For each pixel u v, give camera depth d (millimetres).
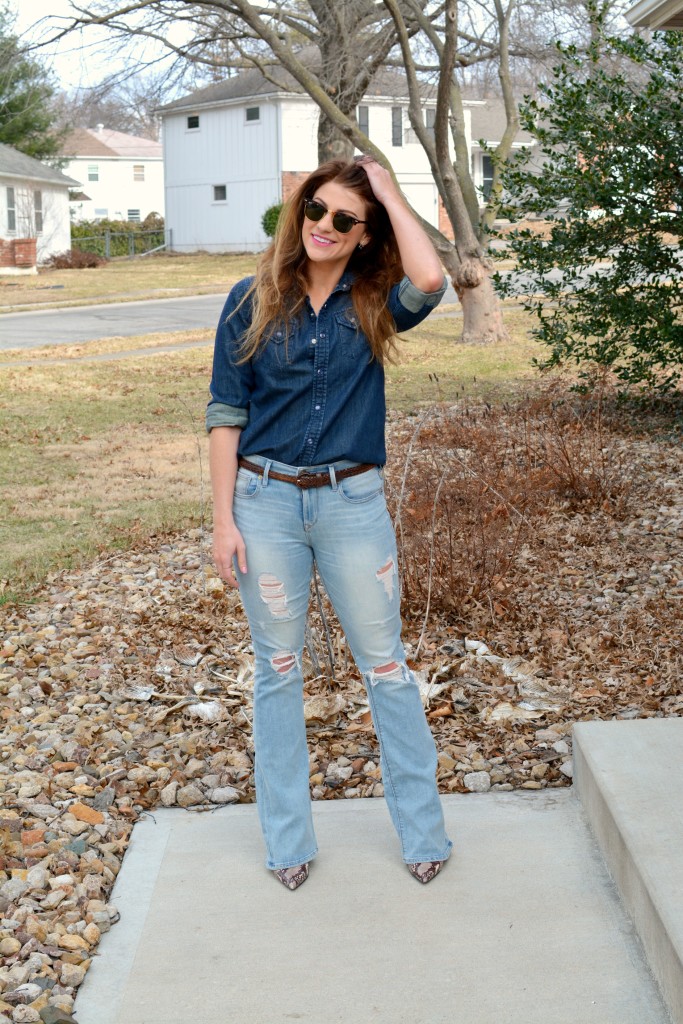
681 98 8320
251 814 3371
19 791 3498
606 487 6719
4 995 2484
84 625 5070
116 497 7703
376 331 2646
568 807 3277
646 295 8969
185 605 5355
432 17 15742
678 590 5109
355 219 2562
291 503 2715
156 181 60469
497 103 44906
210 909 2834
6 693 4363
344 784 3535
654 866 2561
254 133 39312
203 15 15594
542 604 5020
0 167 35500
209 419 2742
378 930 2707
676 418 9078
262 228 39812
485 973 2525
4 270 34125
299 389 2633
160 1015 2434
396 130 40219
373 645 2834
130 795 3510
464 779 3492
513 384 11820
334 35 16203
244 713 4031
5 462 8898
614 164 8422
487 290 15500
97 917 2805
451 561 4926
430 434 8352
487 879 2906
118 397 12172
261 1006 2451
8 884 2924
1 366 14781
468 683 4211
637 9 5934
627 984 2465
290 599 2785
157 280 30766
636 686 4105
